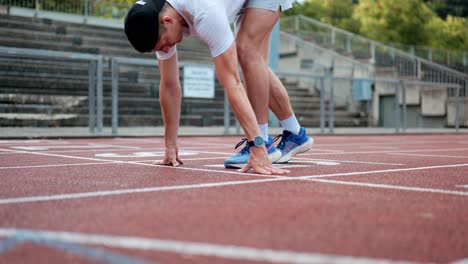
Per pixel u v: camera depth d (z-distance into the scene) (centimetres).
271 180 267
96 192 224
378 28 2994
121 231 150
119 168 328
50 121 1061
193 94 950
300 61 1967
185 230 152
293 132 365
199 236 144
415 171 323
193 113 1255
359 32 3097
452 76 1886
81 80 1262
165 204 195
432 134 1262
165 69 327
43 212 178
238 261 120
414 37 3003
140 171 309
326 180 270
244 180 266
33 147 566
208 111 1267
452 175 302
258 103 320
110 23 1839
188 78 945
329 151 546
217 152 504
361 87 1603
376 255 127
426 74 1930
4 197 211
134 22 278
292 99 1559
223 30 280
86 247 131
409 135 1174
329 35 2112
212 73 971
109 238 141
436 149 604
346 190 235
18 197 210
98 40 1551
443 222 167
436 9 4391
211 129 1127
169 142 346
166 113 339
